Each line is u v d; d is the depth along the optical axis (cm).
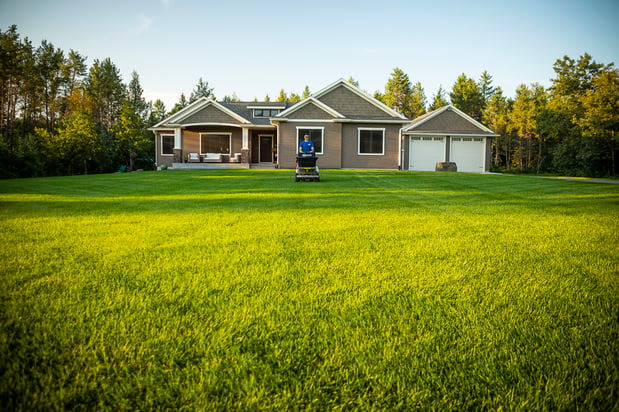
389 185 1045
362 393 123
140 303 187
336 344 151
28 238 342
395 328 164
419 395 122
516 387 125
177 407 115
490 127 4994
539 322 171
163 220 452
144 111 5478
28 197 742
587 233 378
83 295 197
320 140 2156
